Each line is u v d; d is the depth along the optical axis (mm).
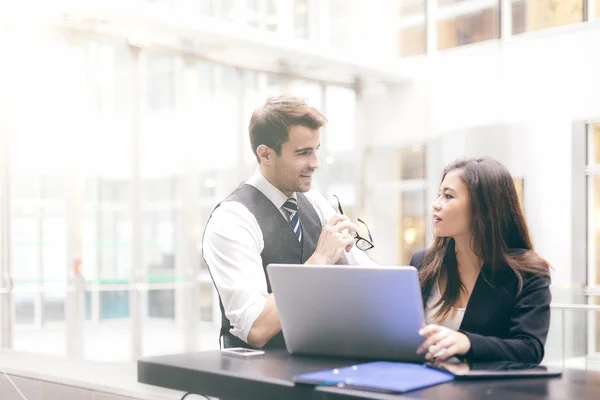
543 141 7562
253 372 1567
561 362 6035
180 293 6699
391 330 1680
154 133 6605
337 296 1714
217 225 2229
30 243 5977
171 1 6504
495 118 7945
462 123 8242
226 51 7012
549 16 7566
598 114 7160
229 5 7484
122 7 5824
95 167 6219
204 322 6855
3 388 4195
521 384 1429
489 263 1920
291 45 7273
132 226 6410
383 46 8656
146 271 6484
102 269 6215
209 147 7062
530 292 1859
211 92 7176
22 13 5734
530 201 7609
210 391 1587
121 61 6441
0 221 5930
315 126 2232
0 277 5945
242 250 2180
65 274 6043
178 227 6738
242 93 7508
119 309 6297
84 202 6129
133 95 6480
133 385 3760
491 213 1920
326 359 1759
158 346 6539
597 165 7219
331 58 7777
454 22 8367
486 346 1654
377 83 8906
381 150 8945
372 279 1653
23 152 5992
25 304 5969
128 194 6406
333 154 8773
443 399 1276
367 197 8969
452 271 2021
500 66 7938
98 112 6262
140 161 6488
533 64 7668
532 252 1934
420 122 8641
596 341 6109
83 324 6082
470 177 1946
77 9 5641
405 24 8664
